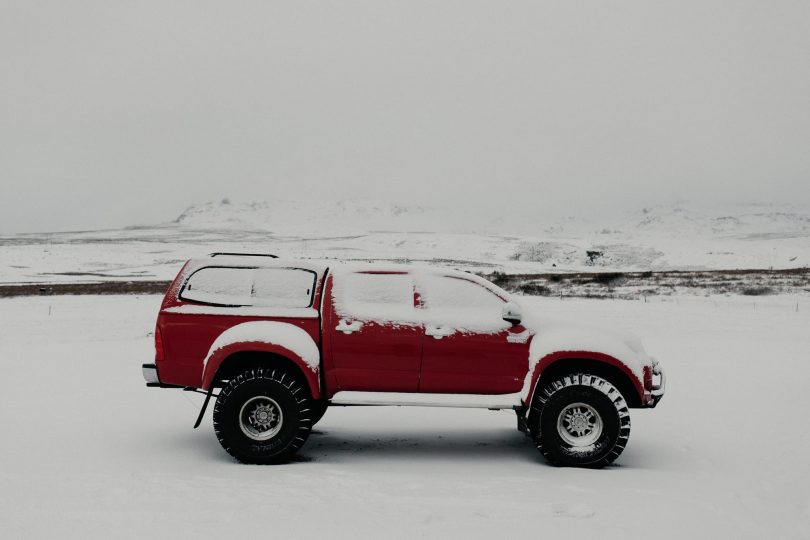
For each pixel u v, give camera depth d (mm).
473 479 5039
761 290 35125
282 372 5590
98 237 172750
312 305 5922
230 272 6039
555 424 5457
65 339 16094
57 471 5145
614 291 36812
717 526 3980
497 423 7469
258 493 4582
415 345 5695
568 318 6023
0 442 6129
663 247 101125
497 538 3738
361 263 6168
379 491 4672
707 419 7480
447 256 108562
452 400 5637
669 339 16984
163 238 170125
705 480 5070
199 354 5770
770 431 6797
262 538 3691
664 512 4246
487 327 5734
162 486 4738
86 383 9750
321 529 3850
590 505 4375
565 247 114375
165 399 8625
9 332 17297
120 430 6777
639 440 6570
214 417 5477
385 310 5805
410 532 3818
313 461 5633
